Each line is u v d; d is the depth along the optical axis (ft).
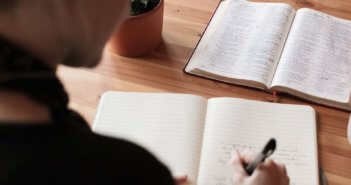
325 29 2.98
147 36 2.81
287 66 2.72
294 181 2.20
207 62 2.81
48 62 1.09
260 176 1.93
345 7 3.25
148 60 2.91
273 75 2.71
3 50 0.95
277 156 2.30
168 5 3.29
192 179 2.22
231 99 2.55
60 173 1.03
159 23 2.85
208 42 2.96
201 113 2.51
